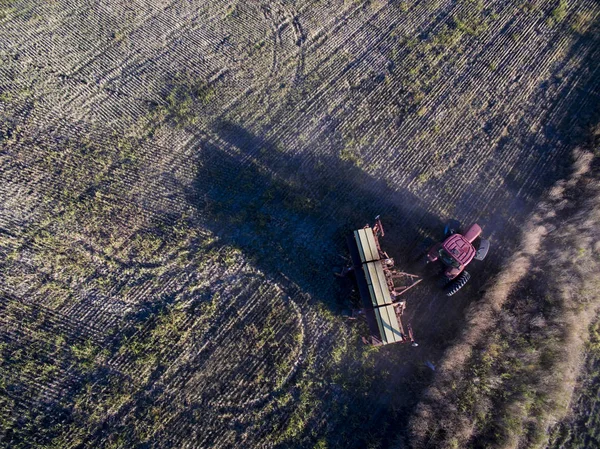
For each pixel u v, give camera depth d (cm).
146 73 1349
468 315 1096
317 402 1036
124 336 1066
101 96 1311
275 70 1373
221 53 1388
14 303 1085
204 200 1201
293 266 1149
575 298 1090
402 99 1349
